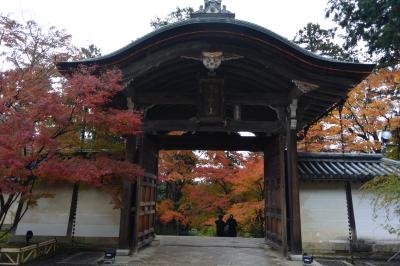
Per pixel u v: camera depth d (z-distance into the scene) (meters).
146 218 10.96
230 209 15.84
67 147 9.29
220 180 17.58
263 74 9.73
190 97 9.91
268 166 12.26
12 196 8.49
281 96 10.03
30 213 12.31
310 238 11.56
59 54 9.63
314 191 11.93
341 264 9.85
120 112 8.23
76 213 12.30
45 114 7.11
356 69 9.02
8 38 8.63
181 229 23.53
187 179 18.92
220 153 16.77
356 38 18.81
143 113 9.90
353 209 11.74
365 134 18.66
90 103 7.41
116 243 11.96
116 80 8.16
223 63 9.66
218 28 8.77
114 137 11.88
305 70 9.26
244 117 13.55
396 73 17.05
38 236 12.09
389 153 19.19
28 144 7.03
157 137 12.21
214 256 9.65
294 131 9.73
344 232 11.59
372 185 10.03
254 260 9.07
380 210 11.58
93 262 9.05
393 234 11.48
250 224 18.89
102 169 7.86
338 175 11.43
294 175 9.48
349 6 18.20
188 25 8.69
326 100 10.34
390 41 15.55
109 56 8.84
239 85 10.87
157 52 9.09
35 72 8.84
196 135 12.79
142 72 9.06
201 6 10.04
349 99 17.44
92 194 12.45
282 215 9.55
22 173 6.88
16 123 6.65
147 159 10.88
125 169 8.34
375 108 17.25
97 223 12.20
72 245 11.63
